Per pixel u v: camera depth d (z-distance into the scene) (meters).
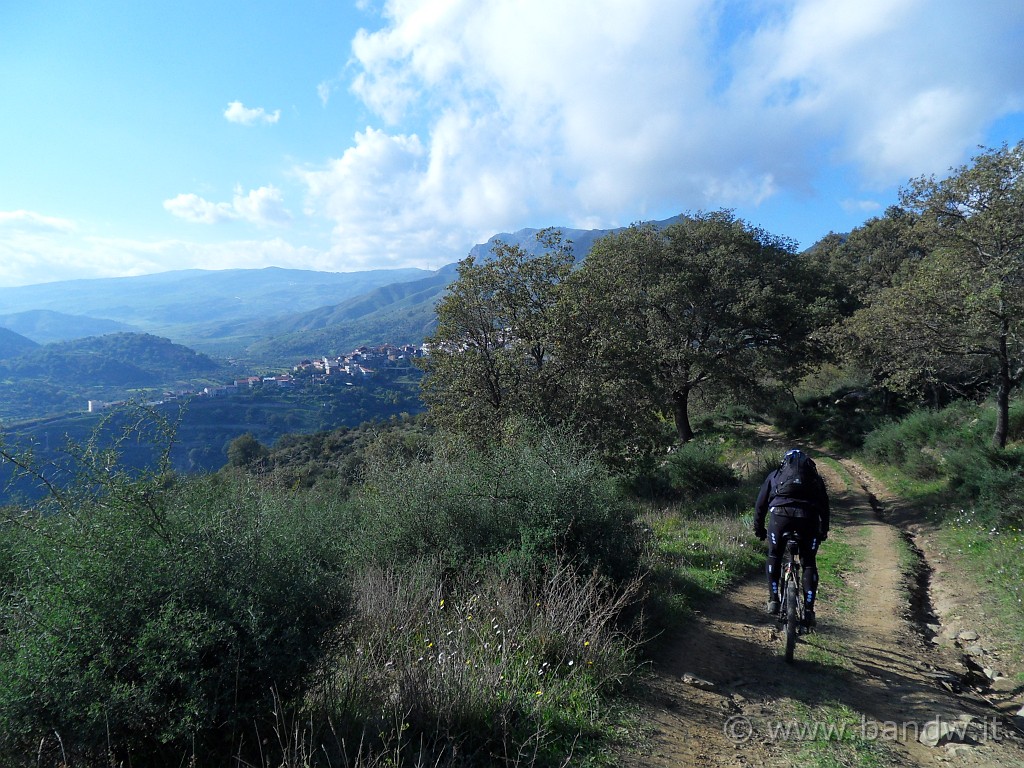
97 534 3.04
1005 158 12.60
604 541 5.95
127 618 2.91
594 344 16.84
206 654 2.97
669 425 26.34
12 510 3.07
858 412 29.20
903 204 14.41
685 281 25.88
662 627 5.76
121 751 2.95
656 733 3.75
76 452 3.17
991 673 5.17
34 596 2.93
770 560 5.32
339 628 3.66
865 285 31.58
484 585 5.48
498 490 6.32
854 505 16.41
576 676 4.27
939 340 14.16
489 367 16.69
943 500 13.40
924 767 3.50
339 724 3.30
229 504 3.54
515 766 3.14
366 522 6.68
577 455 6.96
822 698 4.44
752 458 24.52
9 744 2.73
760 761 3.51
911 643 5.86
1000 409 14.36
